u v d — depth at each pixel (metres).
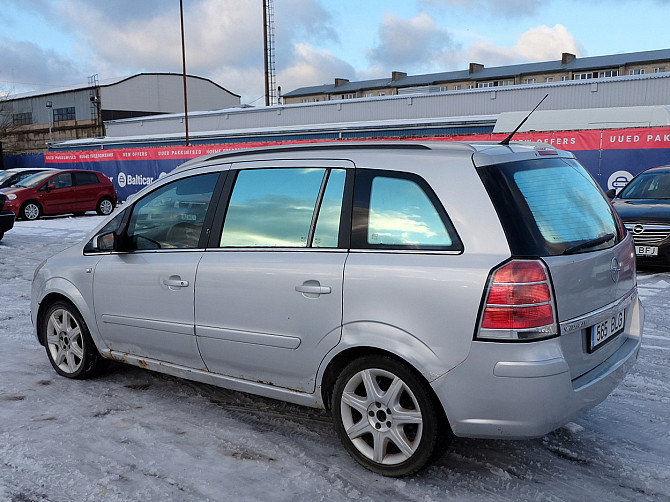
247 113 48.09
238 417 4.12
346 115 43.78
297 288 3.42
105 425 3.99
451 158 3.17
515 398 2.86
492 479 3.28
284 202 3.64
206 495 3.15
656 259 8.84
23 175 21.52
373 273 3.17
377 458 3.30
